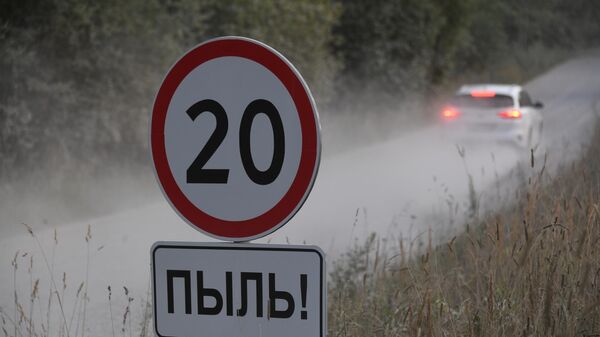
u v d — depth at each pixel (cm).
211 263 1055
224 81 1033
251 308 1045
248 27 5700
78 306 2211
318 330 1026
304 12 6438
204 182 1048
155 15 4662
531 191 2108
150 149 1066
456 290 1853
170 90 1054
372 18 8231
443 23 9431
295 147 1012
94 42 4156
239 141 1031
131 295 2330
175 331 1070
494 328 1525
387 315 1812
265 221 1027
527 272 1661
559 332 1505
